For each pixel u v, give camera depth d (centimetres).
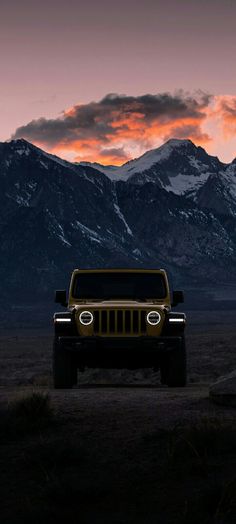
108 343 1466
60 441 809
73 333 1496
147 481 707
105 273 1647
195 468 724
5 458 793
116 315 1486
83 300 1603
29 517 619
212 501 641
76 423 941
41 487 695
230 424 888
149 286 1625
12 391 1377
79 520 617
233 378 1070
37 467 754
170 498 664
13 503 661
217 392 1043
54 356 1485
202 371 5666
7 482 716
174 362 1478
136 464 756
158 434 844
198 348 9075
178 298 1647
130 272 1647
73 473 732
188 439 791
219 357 7281
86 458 782
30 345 15212
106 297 1609
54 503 659
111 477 721
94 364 1536
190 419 941
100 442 845
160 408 1031
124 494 678
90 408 1041
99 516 631
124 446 823
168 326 1495
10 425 888
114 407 1048
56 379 1482
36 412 945
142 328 1490
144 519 622
